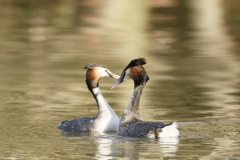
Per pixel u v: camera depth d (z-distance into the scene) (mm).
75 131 12945
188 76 19797
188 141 11539
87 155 10766
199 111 14617
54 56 23953
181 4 40406
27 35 29969
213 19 35375
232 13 37094
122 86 18078
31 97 16578
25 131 12641
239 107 15070
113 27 32719
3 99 16281
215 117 13906
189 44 27172
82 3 41250
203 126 12922
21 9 39125
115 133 12789
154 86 18125
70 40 28312
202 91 17328
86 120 13219
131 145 11406
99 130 13023
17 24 33719
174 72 20531
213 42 27812
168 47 26406
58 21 34844
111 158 10555
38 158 10578
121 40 28312
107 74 13656
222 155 10523
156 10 38594
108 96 16609
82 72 20625
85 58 23344
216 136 11977
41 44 27078
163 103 15609
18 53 24750
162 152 10828
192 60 23047
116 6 39625
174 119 13695
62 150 11156
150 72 20578
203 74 20188
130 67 12984
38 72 20641
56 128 13008
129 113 12828
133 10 38375
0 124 13297
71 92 17297
